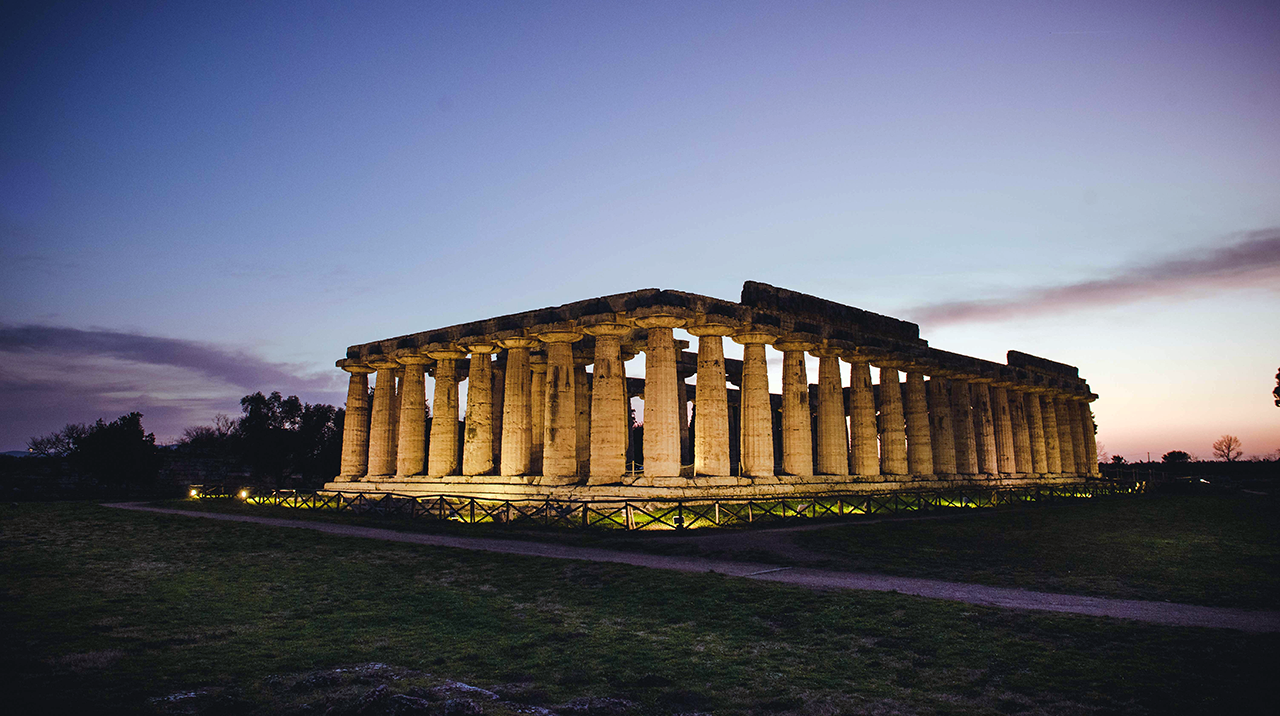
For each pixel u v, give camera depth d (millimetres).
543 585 21875
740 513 33281
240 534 31656
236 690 13617
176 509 42094
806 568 24094
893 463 48469
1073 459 67812
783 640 16516
